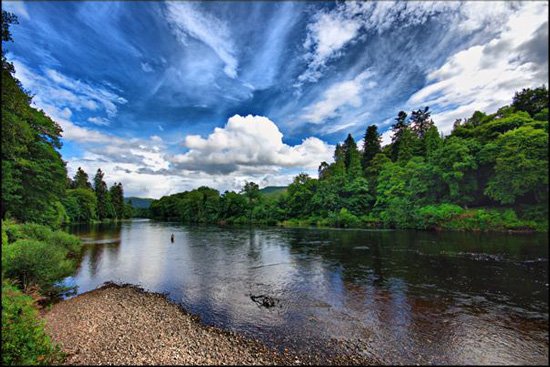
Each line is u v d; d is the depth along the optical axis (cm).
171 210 13038
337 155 9888
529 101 2731
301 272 1764
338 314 1101
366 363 767
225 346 866
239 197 8444
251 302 1266
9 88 1081
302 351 835
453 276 1499
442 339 878
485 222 2669
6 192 1609
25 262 1285
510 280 1355
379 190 5397
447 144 3841
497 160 1831
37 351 678
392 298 1241
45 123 2533
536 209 1622
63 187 2953
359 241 2978
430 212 3550
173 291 1462
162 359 778
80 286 1593
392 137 7938
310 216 6650
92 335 934
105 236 4259
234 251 2686
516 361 744
